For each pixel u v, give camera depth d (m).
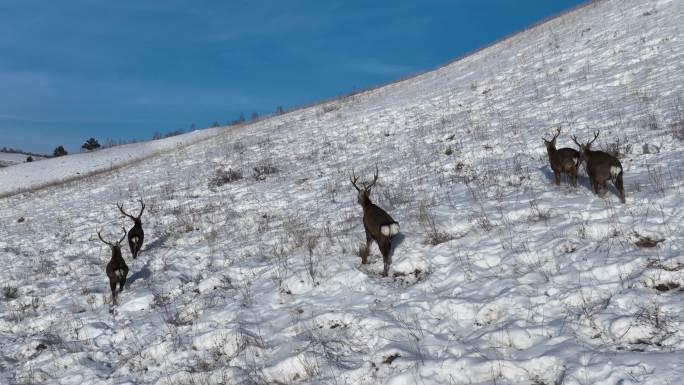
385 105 29.27
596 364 5.00
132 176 28.27
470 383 5.42
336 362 6.46
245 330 7.80
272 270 10.03
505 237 8.73
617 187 9.02
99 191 26.22
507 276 7.50
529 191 11.04
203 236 14.40
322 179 18.00
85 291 11.41
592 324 5.75
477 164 14.59
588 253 7.39
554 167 10.98
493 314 6.63
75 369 7.96
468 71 30.55
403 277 8.62
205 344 7.79
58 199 26.89
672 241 7.09
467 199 11.45
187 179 23.70
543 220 9.05
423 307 7.27
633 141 12.55
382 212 8.98
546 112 17.91
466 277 7.82
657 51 19.62
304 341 7.15
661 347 5.14
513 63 27.19
